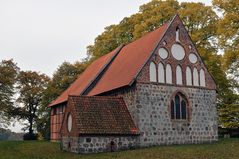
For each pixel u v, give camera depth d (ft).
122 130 89.25
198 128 101.40
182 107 100.53
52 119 142.82
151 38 105.91
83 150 84.23
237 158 69.31
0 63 196.24
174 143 96.53
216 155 72.69
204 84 104.99
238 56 99.40
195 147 85.30
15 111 192.34
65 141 93.66
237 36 102.42
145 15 140.36
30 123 195.11
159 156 72.90
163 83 97.40
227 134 152.15
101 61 132.26
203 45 129.29
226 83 131.75
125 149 89.04
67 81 185.16
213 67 127.24
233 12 105.09
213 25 127.75
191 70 103.30
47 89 186.50
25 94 192.03
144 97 93.81
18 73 198.39
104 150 86.38
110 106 93.61
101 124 87.86
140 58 100.42
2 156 86.12
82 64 191.83
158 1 142.72
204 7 128.88
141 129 91.86
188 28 130.82
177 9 138.41
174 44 101.55
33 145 113.80
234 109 132.87
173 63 100.22
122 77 100.37
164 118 96.07
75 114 87.04
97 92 108.06
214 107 105.60
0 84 187.62
